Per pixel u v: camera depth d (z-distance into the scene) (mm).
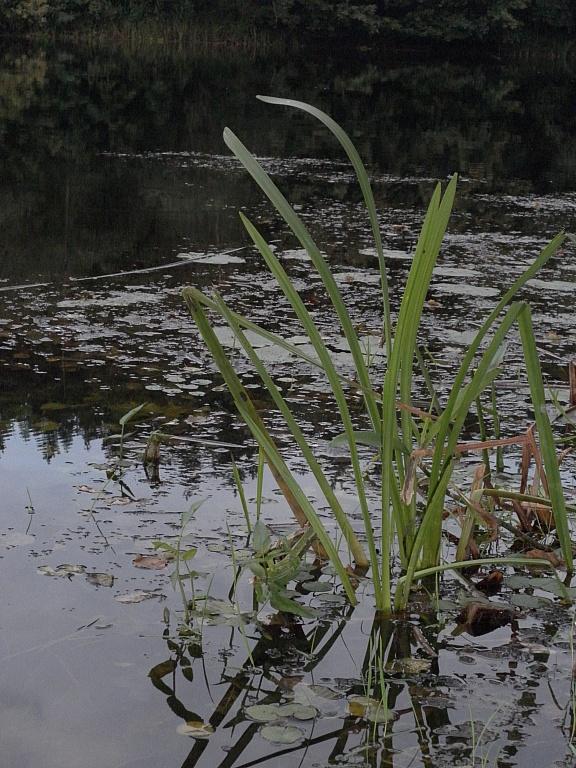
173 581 1879
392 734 1520
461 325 4266
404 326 1790
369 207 1851
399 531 2057
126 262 5105
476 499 2139
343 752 1471
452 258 5625
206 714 1552
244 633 1796
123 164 8414
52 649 1715
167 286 4664
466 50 27922
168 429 2867
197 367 3492
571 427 3012
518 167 9719
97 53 20594
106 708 1557
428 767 1440
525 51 28359
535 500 2152
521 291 4918
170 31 23984
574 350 3947
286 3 24844
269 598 1898
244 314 4234
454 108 14836
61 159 8492
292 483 1938
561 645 1812
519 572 2125
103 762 1426
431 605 1947
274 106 13695
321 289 4754
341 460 2684
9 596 1889
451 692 1641
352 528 2234
